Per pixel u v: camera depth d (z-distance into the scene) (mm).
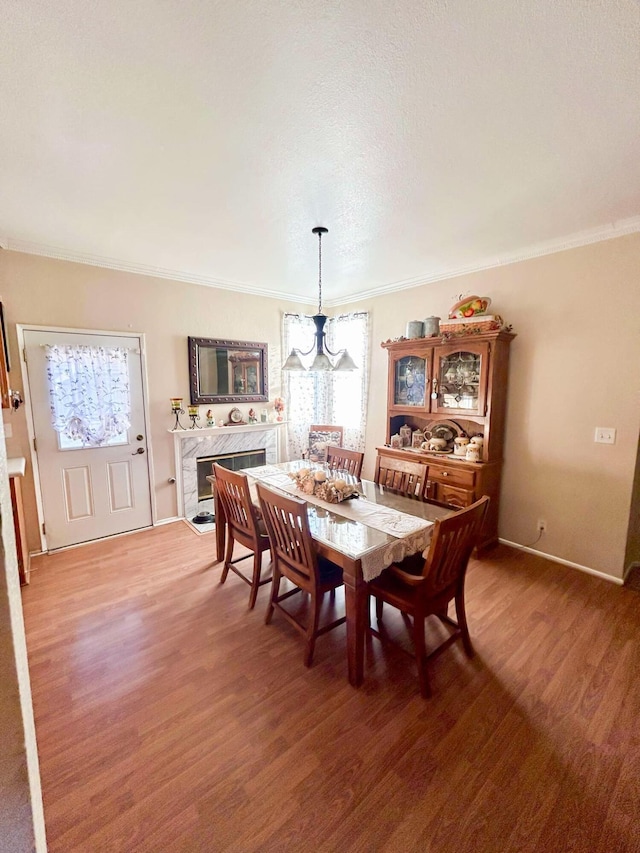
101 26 1142
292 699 1750
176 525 3807
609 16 1105
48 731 1583
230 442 4234
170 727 1604
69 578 2793
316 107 1490
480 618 2344
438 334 3408
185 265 3482
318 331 2736
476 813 1293
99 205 2303
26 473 3057
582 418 2863
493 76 1336
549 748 1521
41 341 3037
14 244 2854
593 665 1964
